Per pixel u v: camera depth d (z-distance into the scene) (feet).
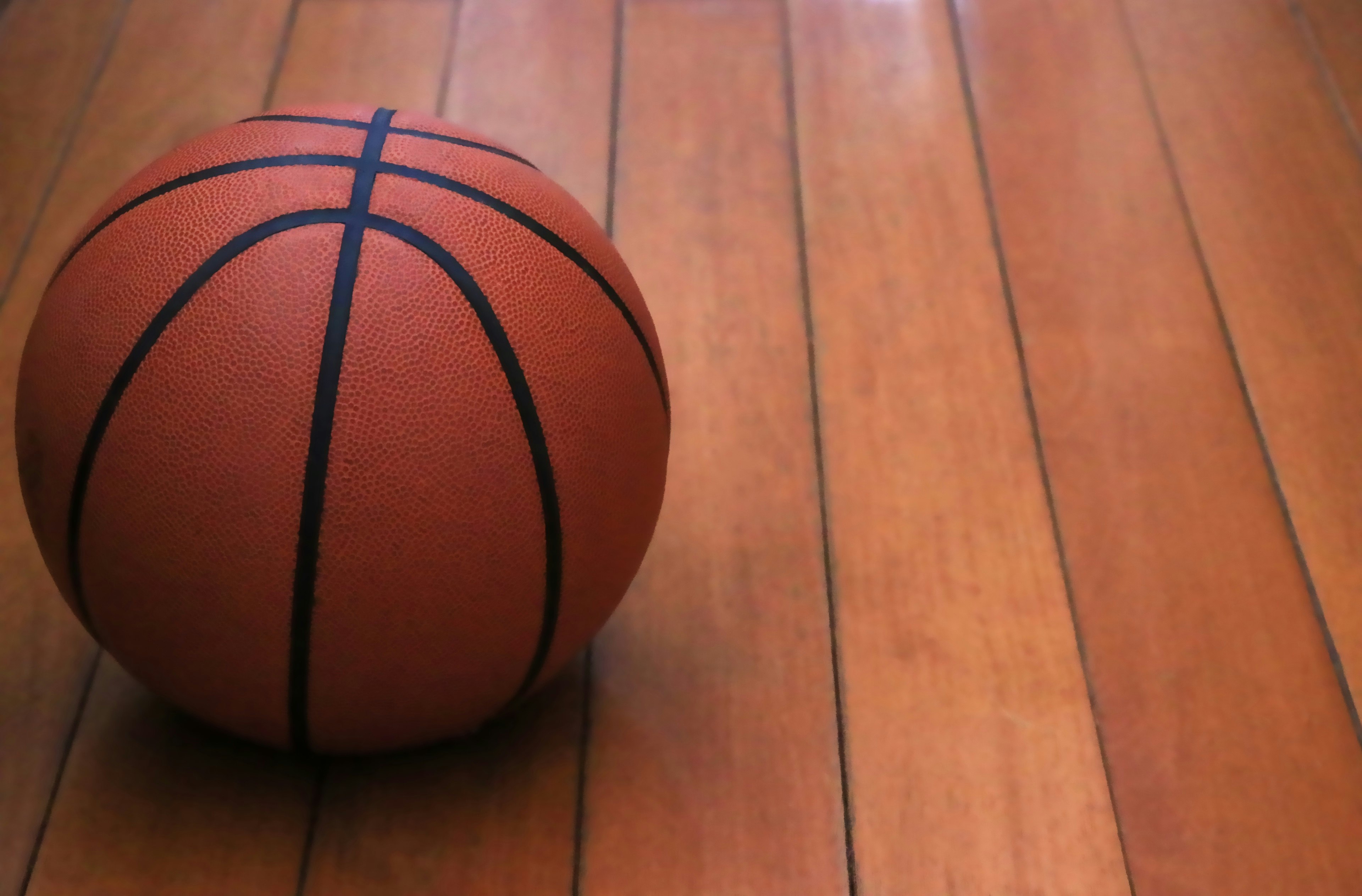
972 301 5.58
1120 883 4.87
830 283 5.59
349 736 4.69
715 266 5.60
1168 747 5.01
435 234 4.54
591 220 4.76
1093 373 5.48
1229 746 5.01
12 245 5.52
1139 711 5.05
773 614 5.14
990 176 5.80
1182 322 5.56
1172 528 5.27
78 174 5.65
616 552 4.69
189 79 5.86
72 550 4.58
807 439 5.36
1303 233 5.72
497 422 4.51
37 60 5.86
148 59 5.89
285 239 4.50
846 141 5.85
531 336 4.55
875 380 5.45
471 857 4.84
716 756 4.97
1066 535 5.25
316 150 4.58
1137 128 5.91
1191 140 5.89
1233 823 4.94
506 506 4.53
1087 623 5.15
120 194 4.66
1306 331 5.56
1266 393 5.46
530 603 4.60
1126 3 6.19
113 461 4.49
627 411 4.65
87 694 4.97
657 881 4.84
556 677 5.04
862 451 5.35
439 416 4.49
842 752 4.98
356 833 4.85
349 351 4.46
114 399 4.49
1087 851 4.90
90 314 4.53
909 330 5.53
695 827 4.89
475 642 4.59
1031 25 6.13
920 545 5.23
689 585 5.16
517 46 5.98
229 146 4.62
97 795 4.86
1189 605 5.17
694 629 5.11
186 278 4.50
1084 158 5.84
